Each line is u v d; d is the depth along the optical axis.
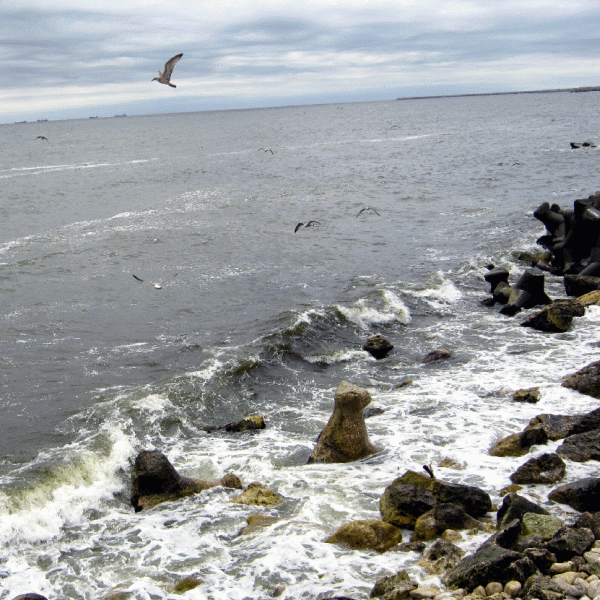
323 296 20.27
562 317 16.06
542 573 6.10
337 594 6.36
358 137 103.94
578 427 10.17
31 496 9.38
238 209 37.47
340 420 10.30
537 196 37.56
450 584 6.18
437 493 7.93
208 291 21.28
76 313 19.17
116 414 12.42
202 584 6.98
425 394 12.88
